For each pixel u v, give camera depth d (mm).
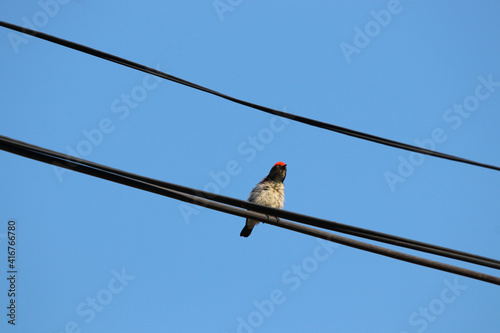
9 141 11047
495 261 12703
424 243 12664
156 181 12008
